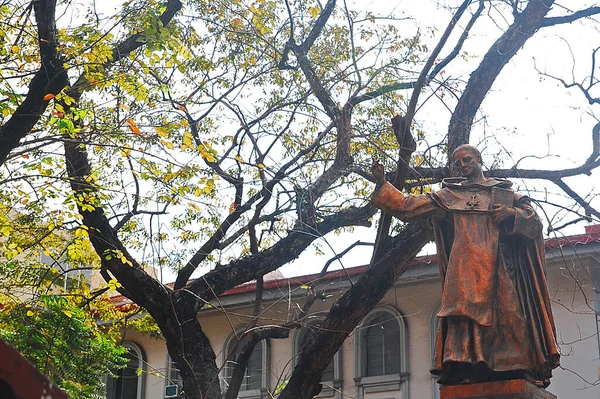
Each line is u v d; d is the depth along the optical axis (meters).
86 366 17.41
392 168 14.46
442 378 8.40
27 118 10.44
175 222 15.67
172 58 11.25
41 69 10.66
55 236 14.09
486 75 12.98
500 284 8.38
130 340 27.48
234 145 13.68
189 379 12.03
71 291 17.33
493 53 13.05
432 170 13.61
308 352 11.75
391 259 11.87
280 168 13.52
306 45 14.08
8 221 13.02
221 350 25.48
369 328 24.48
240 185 13.74
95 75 11.02
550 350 8.23
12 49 11.30
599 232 19.77
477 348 8.16
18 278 18.64
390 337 24.16
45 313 16.94
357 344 24.39
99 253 12.66
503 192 8.69
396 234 13.88
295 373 11.76
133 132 11.55
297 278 23.03
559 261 20.14
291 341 25.05
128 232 15.25
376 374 24.06
